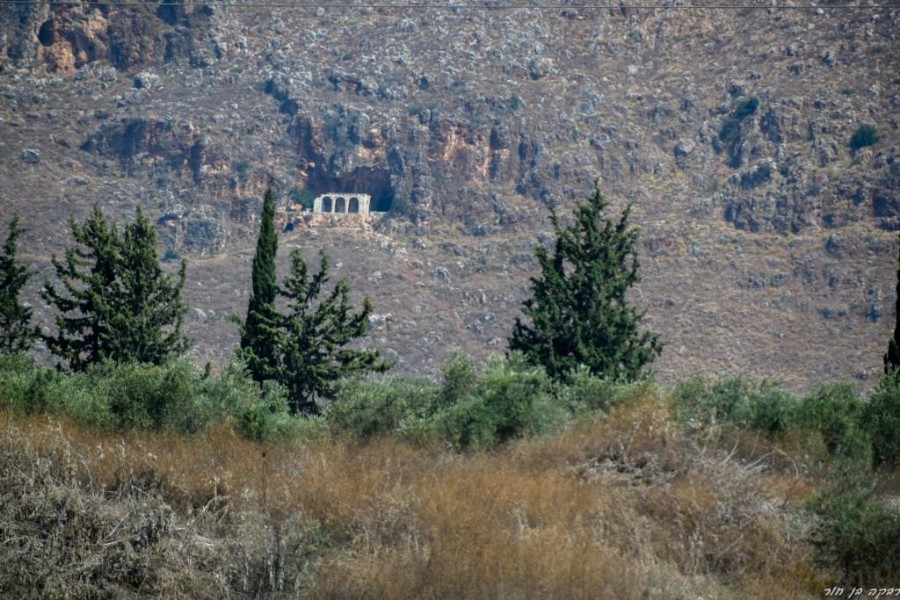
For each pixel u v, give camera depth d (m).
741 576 47.78
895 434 70.81
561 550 45.69
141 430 77.31
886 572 48.03
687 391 78.69
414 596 42.62
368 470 60.31
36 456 52.88
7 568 43.78
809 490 57.16
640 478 59.75
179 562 45.16
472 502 52.81
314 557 47.91
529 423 75.56
